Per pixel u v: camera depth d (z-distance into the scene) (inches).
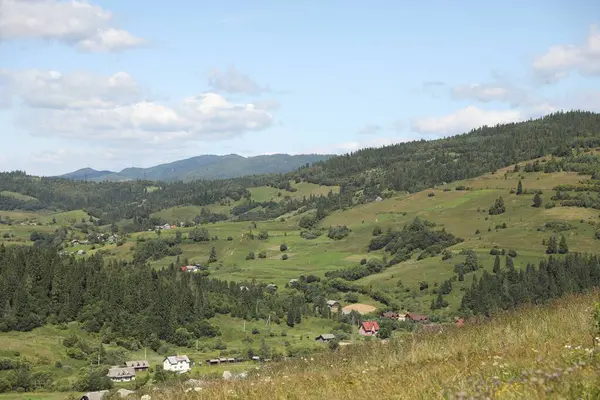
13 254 4478.3
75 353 3366.1
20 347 3280.0
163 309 4215.1
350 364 616.1
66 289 4138.8
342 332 4308.6
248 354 3553.2
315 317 4896.7
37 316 3821.4
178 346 4010.8
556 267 4441.4
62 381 2785.4
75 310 4060.0
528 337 569.9
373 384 444.1
